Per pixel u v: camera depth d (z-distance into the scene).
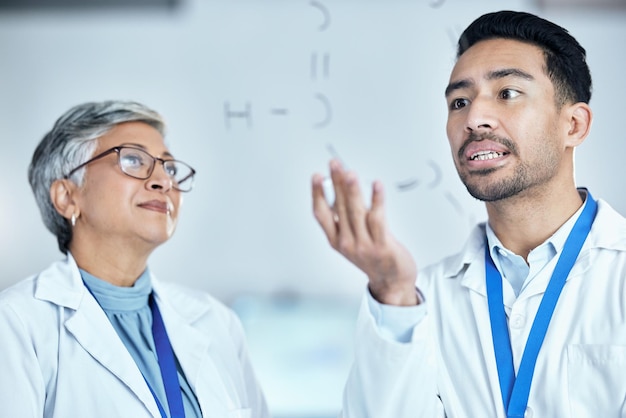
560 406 1.26
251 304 2.74
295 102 2.72
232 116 2.74
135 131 1.56
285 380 2.70
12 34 2.77
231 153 2.74
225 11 2.74
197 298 1.71
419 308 1.20
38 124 2.78
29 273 2.76
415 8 2.67
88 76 2.77
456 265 1.48
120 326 1.49
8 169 2.77
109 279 1.53
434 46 2.66
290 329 2.73
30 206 2.77
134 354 1.46
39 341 1.39
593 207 1.43
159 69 2.75
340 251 1.10
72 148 1.53
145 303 1.56
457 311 1.43
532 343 1.32
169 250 2.76
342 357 2.72
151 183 1.51
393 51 2.68
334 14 2.70
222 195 2.75
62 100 2.77
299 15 2.72
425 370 1.23
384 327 1.21
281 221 2.74
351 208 1.04
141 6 2.75
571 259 1.36
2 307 1.40
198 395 1.48
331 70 2.70
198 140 2.74
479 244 1.48
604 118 2.62
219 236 2.75
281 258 2.75
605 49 2.64
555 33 1.34
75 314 1.43
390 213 2.67
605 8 2.64
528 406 1.29
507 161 1.30
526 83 1.31
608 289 1.32
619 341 1.26
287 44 2.72
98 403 1.36
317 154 2.71
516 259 1.41
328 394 2.69
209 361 1.56
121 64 2.76
